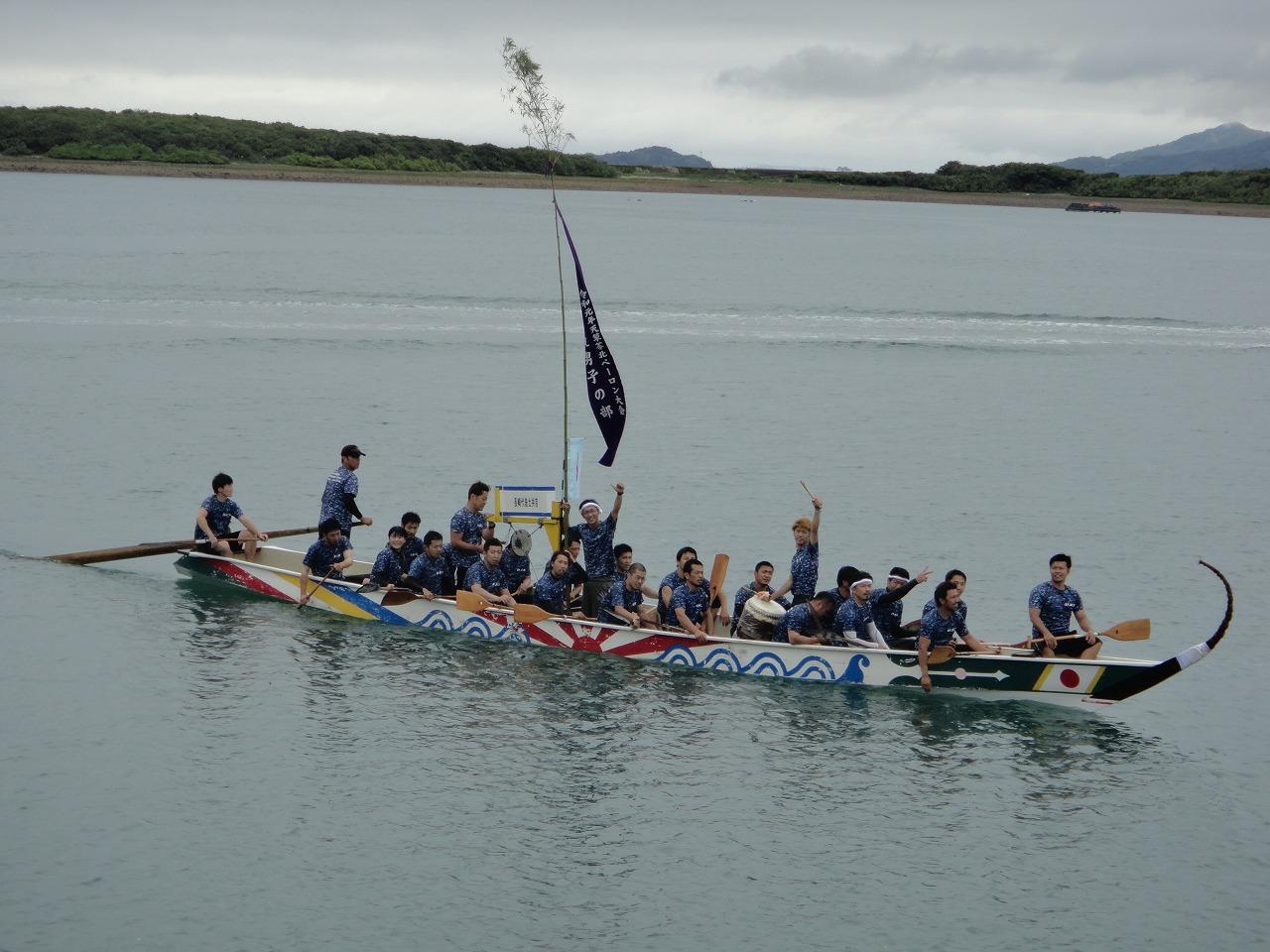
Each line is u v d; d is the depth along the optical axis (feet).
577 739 59.41
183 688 63.05
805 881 48.08
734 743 59.67
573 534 73.97
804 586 70.18
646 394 143.13
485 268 281.13
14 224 322.75
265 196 538.47
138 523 88.53
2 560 80.33
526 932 44.24
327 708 61.57
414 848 49.21
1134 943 44.78
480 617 72.33
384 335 174.60
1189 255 438.81
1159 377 166.91
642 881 47.73
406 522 74.43
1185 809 54.44
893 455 117.39
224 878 46.60
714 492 102.12
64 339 158.40
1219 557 88.99
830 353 178.70
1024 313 234.58
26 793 51.75
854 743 60.08
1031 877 48.88
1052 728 62.39
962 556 87.51
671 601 69.77
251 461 105.29
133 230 324.80
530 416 127.34
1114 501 103.50
